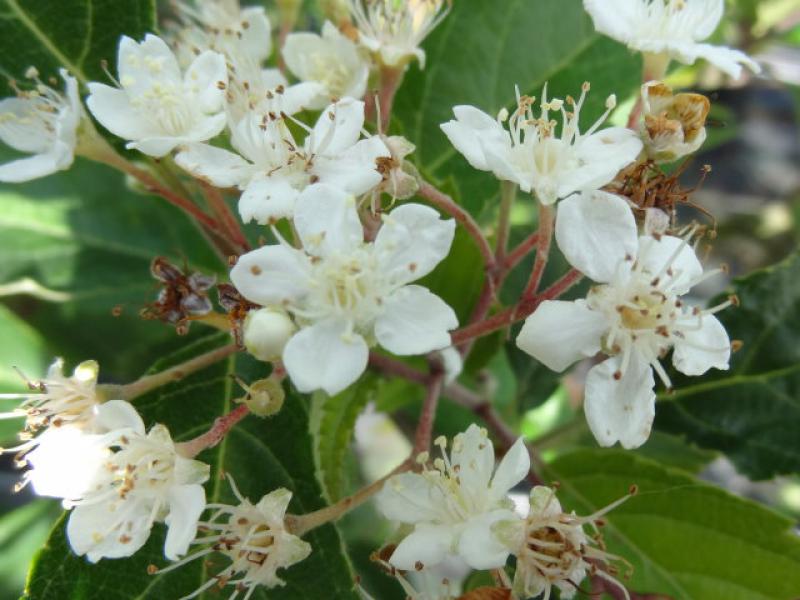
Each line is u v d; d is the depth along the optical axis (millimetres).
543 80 95
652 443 107
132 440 68
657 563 83
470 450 70
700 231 75
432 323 68
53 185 105
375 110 82
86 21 85
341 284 68
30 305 101
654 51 79
